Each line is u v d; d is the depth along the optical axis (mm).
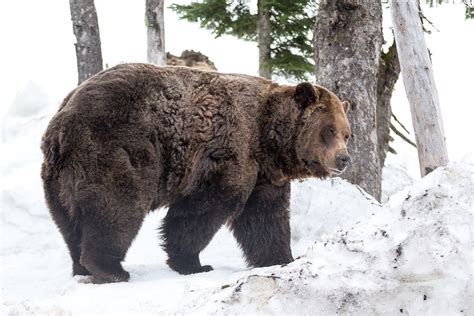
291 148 13172
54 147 11727
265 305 8445
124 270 12172
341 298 8312
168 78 12586
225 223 13125
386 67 21109
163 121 12297
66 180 11789
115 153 11719
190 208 12664
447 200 8641
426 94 15734
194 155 12570
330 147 12930
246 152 12852
